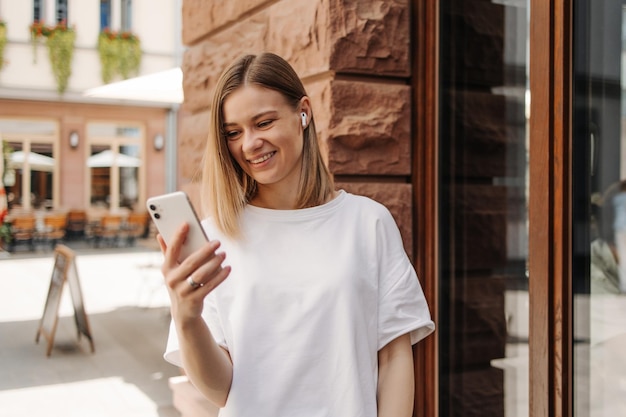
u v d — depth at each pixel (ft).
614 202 6.76
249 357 4.84
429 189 9.13
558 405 7.11
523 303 8.07
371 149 8.95
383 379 5.15
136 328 27.07
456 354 9.05
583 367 7.09
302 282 4.85
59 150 65.16
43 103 64.23
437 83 9.07
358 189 8.83
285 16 9.68
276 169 4.93
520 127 8.09
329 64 8.68
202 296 4.36
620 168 6.72
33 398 18.20
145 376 20.33
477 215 8.69
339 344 4.80
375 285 5.02
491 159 8.49
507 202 8.29
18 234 56.75
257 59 5.00
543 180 7.21
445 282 9.17
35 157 64.34
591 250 7.02
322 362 4.81
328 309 4.82
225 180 5.02
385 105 9.01
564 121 7.06
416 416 9.37
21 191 64.08
